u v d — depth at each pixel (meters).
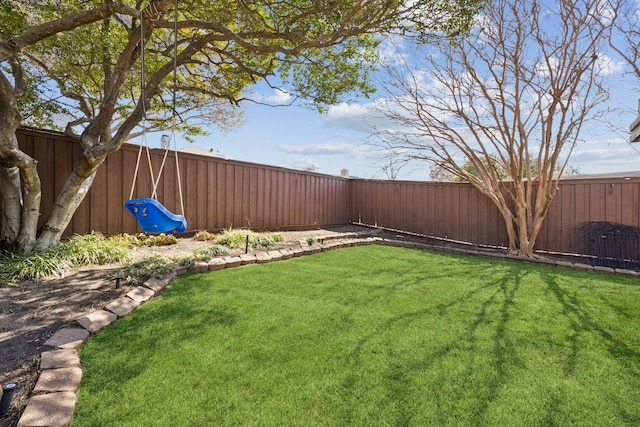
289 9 4.35
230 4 4.24
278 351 2.19
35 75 5.79
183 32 5.96
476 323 2.74
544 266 5.22
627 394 1.80
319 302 3.17
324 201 9.95
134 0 5.50
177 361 2.04
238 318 2.73
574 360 2.16
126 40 5.70
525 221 6.39
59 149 5.31
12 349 2.15
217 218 7.39
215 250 5.18
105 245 4.66
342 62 5.82
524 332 2.58
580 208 6.30
